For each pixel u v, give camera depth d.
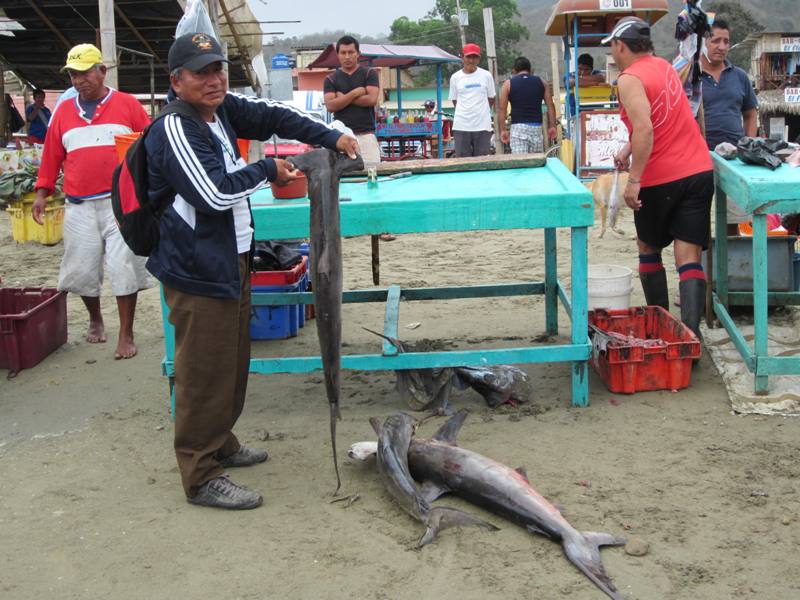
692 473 3.95
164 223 3.62
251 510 3.79
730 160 5.43
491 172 5.60
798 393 4.74
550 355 4.72
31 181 11.15
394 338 4.83
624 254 9.27
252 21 14.59
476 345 6.04
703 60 7.03
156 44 15.56
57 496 4.01
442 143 24.30
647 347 4.91
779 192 4.50
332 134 3.91
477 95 12.69
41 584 3.28
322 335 3.63
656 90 5.25
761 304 4.69
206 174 3.42
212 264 3.60
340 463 4.24
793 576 3.11
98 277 6.41
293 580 3.22
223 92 3.57
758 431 4.39
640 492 3.78
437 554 3.35
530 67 13.03
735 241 6.19
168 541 3.55
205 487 3.84
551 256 6.03
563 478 3.94
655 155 5.37
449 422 4.23
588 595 3.04
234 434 4.66
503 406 4.88
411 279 8.39
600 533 3.34
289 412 4.99
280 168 3.65
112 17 9.96
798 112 27.02
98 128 6.04
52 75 17.70
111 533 3.64
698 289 5.41
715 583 3.09
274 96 21.14
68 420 5.03
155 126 3.50
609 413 4.71
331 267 3.61
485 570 3.22
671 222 5.54
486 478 3.63
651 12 14.50
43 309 6.20
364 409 4.98
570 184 4.82
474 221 4.55
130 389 5.51
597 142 14.45
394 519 3.65
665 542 3.37
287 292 6.22
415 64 22.66
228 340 3.73
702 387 5.03
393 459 3.77
